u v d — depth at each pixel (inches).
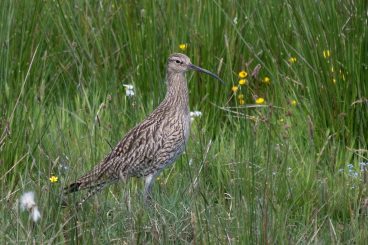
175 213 528.1
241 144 578.6
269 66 669.3
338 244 483.8
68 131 616.7
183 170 588.4
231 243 484.7
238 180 528.1
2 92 620.1
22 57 673.6
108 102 642.2
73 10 711.7
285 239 482.6
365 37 623.5
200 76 674.8
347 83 620.7
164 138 575.5
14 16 676.7
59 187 530.0
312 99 628.7
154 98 665.0
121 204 532.1
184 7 693.3
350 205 520.4
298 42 645.3
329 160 584.7
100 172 557.9
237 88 636.1
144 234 494.6
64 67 687.1
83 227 486.3
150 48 679.7
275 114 640.4
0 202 526.3
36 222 496.1
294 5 648.4
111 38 703.1
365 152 608.1
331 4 632.4
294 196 549.3
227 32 681.0
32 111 627.2
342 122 615.5
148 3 693.9
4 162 570.6
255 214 491.2
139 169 574.6
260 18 674.2
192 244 491.8
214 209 516.4
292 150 590.6
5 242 483.2
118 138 605.6
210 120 655.1
